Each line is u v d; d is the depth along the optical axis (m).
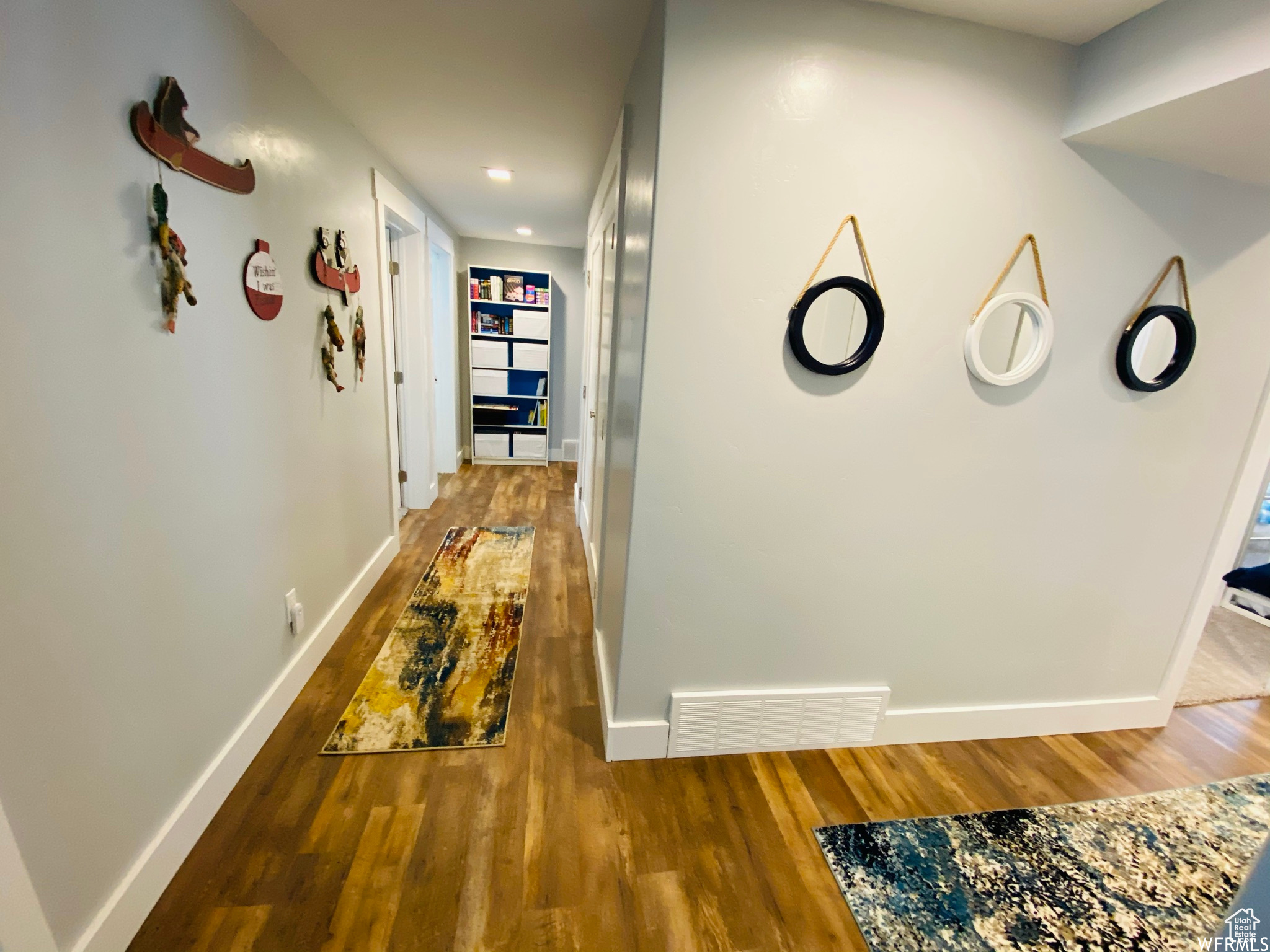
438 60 1.64
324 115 1.91
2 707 0.82
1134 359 1.56
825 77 1.20
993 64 1.26
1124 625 1.80
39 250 0.85
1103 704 1.87
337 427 2.14
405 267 3.48
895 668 1.70
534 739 1.70
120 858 1.06
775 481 1.45
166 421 1.17
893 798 1.56
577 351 5.31
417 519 3.65
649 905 1.21
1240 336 1.58
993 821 1.50
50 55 0.85
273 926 1.12
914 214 1.31
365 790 1.46
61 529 0.91
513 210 3.57
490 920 1.16
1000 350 1.47
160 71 1.11
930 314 1.38
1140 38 1.16
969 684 1.77
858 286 1.30
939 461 1.51
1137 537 1.70
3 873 0.83
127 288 1.04
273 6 1.38
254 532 1.55
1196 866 1.39
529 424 5.26
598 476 2.57
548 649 2.19
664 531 1.45
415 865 1.26
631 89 1.62
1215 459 1.67
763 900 1.24
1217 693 2.17
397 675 1.97
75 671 0.95
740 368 1.34
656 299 1.27
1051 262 1.41
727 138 1.20
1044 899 1.29
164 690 1.18
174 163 1.14
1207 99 1.09
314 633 1.98
